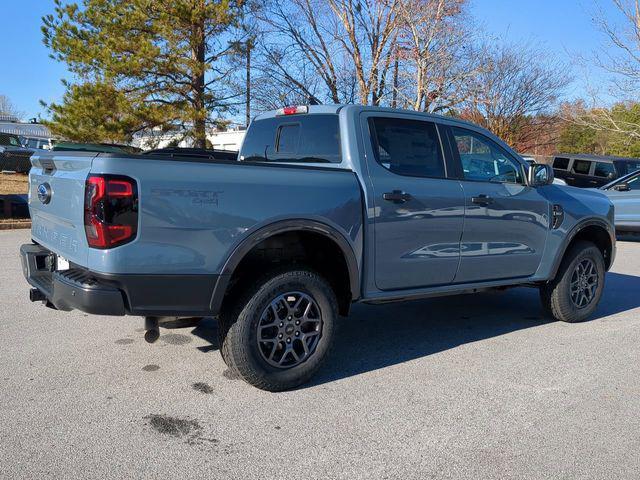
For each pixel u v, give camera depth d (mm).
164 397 3898
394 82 20547
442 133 5031
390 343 5262
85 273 3588
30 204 4789
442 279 4961
